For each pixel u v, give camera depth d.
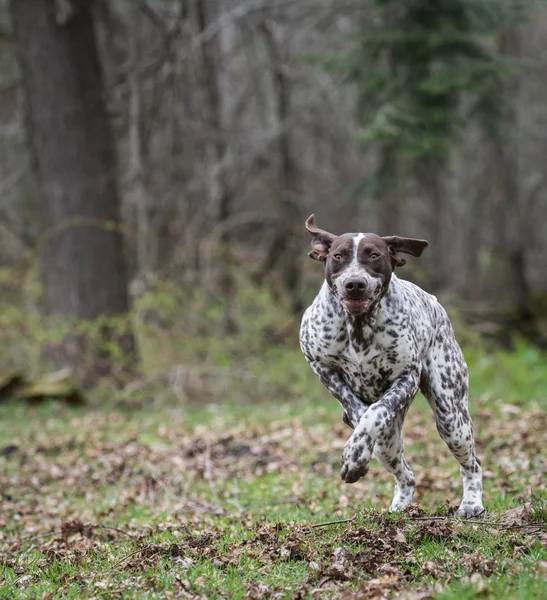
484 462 7.93
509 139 17.44
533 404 11.01
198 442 9.43
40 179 14.37
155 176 20.59
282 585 4.52
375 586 4.29
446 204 28.42
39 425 11.45
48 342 14.15
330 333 5.01
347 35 15.10
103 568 5.14
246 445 9.25
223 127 21.14
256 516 6.39
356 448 4.80
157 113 17.88
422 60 14.62
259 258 19.92
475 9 14.79
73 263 14.12
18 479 8.60
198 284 15.45
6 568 5.35
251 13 19.00
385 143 15.47
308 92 22.16
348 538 5.01
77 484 8.42
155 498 7.69
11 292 14.76
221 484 7.97
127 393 13.34
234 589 4.54
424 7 14.67
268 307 14.73
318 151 24.12
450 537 4.97
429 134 14.34
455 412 5.42
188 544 5.35
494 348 17.11
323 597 4.31
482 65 14.38
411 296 5.19
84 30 14.26
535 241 31.31
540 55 25.80
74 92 14.11
